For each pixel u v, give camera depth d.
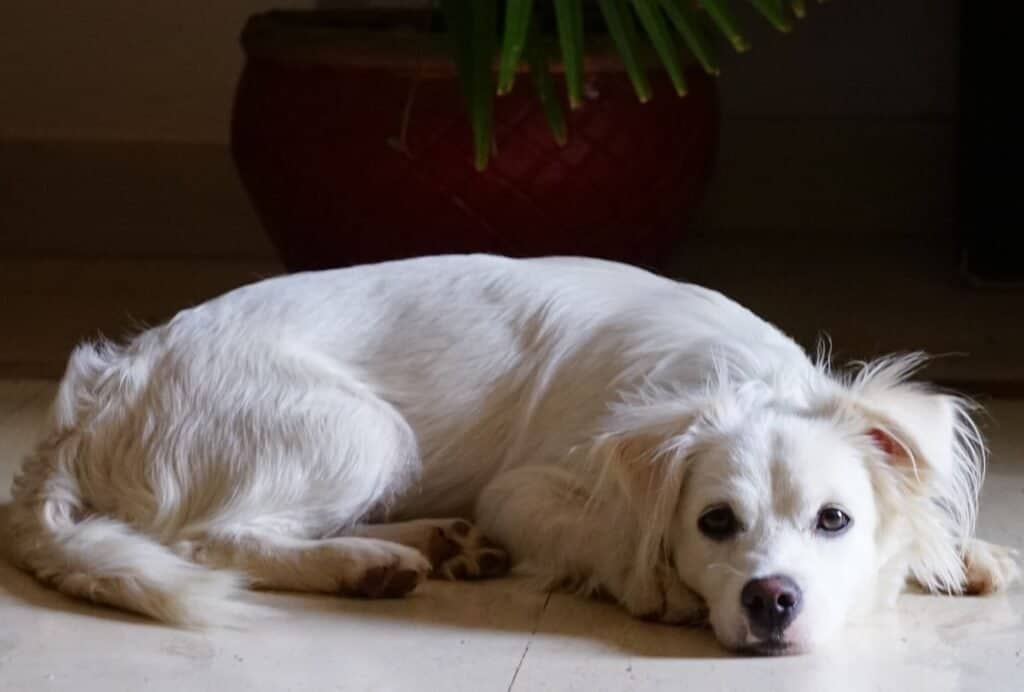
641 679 1.44
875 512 1.52
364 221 2.10
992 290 2.33
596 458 1.54
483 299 1.67
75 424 1.62
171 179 2.58
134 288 2.37
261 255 2.59
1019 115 2.28
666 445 1.51
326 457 1.60
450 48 2.01
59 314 2.26
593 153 2.09
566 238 2.11
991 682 1.43
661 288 1.69
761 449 1.49
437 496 1.67
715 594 1.48
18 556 1.60
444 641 1.50
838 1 2.52
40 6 2.55
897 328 2.19
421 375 1.65
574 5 1.66
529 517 1.59
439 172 2.07
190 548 1.58
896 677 1.44
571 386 1.64
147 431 1.61
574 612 1.55
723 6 1.64
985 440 1.87
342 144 2.08
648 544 1.51
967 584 1.58
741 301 2.29
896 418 1.51
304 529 1.60
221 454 1.60
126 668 1.45
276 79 2.11
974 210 2.32
